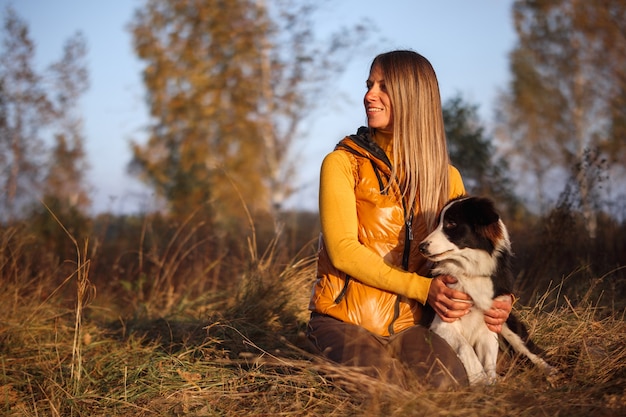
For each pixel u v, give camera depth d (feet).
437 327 11.31
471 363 10.95
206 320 16.28
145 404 11.76
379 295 10.69
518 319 12.93
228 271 23.49
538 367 11.28
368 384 9.76
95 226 30.19
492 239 11.49
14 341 15.61
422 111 11.12
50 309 18.70
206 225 26.25
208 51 53.93
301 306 16.99
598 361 11.39
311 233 26.43
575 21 60.39
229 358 13.73
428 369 10.19
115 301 23.26
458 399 9.66
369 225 10.91
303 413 10.51
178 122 54.03
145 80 56.34
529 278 18.83
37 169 60.64
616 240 21.09
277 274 18.51
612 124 60.13
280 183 50.37
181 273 23.88
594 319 13.87
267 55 50.98
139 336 16.31
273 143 50.80
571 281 17.97
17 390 13.07
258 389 11.78
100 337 16.75
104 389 12.52
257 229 26.45
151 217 29.89
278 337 14.92
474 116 39.06
